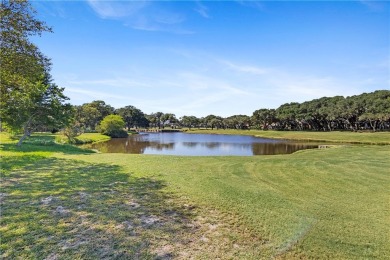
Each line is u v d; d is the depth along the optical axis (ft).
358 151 58.90
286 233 15.02
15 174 29.53
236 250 12.95
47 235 13.75
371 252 13.19
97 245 12.82
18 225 14.93
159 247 12.92
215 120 399.85
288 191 24.62
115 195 21.45
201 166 36.91
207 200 20.71
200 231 15.02
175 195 21.90
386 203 21.36
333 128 274.36
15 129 72.54
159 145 127.65
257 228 15.62
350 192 24.58
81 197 20.68
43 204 18.74
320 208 19.75
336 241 14.28
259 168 36.04
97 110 280.10
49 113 82.12
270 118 311.47
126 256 11.88
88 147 110.52
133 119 352.28
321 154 53.93
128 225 15.44
